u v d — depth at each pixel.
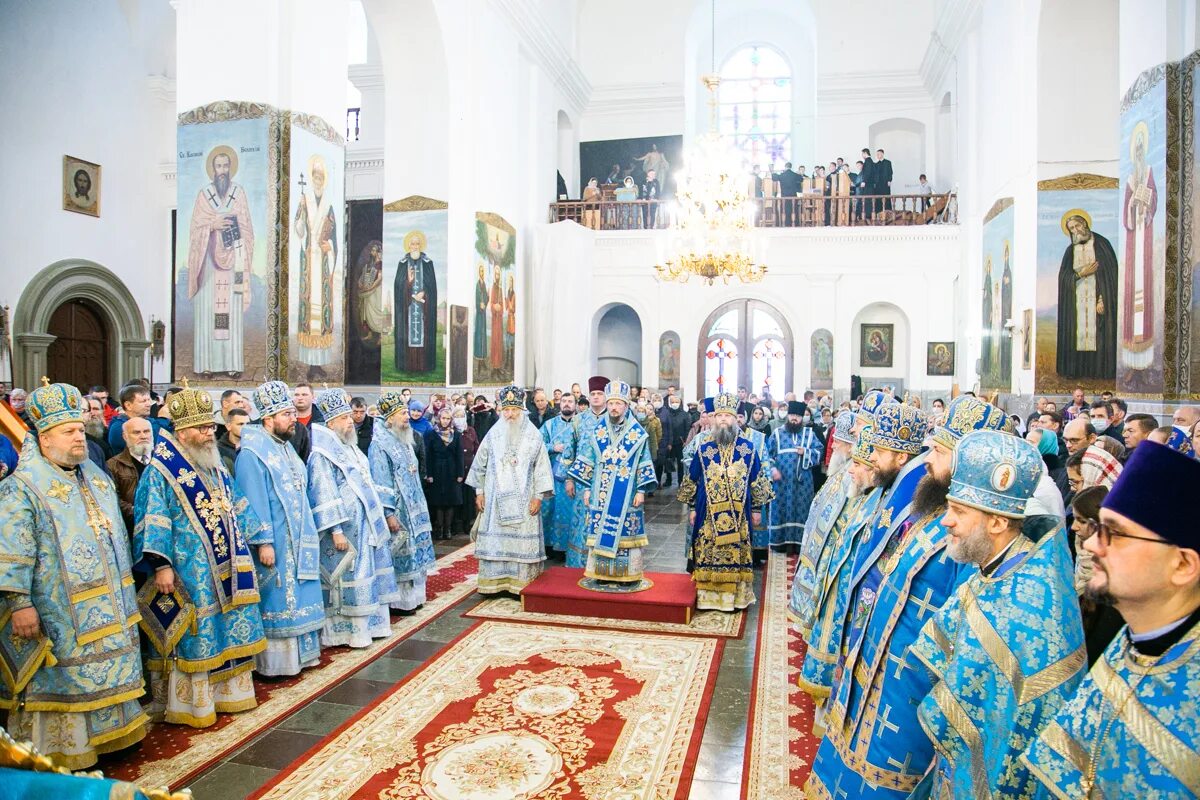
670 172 22.03
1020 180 12.46
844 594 3.35
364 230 17.59
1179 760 1.40
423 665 5.64
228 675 4.73
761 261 19.22
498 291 15.67
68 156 15.83
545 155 19.11
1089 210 11.66
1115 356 11.51
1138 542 1.49
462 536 10.75
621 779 4.00
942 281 18.41
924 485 2.67
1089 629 2.60
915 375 18.53
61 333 15.96
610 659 5.79
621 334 22.22
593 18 22.91
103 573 4.00
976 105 16.16
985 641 2.01
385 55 13.61
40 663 3.77
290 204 8.65
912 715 2.48
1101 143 11.66
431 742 4.40
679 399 16.25
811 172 23.58
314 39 9.12
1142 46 7.59
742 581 7.13
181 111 8.71
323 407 6.17
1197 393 7.03
